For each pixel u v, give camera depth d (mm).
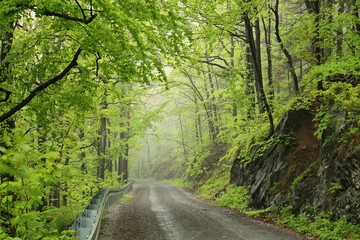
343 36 13484
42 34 9906
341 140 14070
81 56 10531
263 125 21969
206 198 28500
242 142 25297
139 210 20719
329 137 15031
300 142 18359
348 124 14203
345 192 12180
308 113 19219
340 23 13320
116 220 16609
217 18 17422
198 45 20125
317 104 19281
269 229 13406
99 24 8156
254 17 18484
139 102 28891
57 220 12930
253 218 16406
